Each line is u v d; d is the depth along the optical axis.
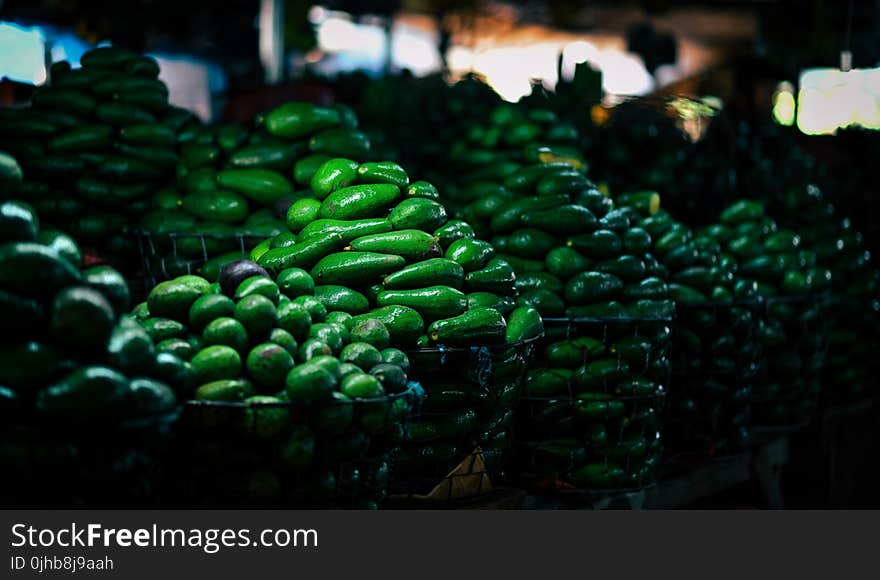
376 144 5.53
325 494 2.61
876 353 6.06
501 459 3.46
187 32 9.09
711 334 4.33
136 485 2.27
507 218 3.92
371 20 10.39
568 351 3.64
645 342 3.71
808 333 5.00
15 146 4.04
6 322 2.09
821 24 8.94
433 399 3.10
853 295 5.81
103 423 2.14
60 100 4.23
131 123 4.30
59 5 7.94
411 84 6.47
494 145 5.29
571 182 3.98
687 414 4.32
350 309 3.13
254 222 4.12
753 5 9.45
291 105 4.36
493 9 11.03
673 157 5.73
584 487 3.70
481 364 3.08
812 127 7.63
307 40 9.80
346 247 3.28
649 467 3.82
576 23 11.73
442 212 3.40
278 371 2.55
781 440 5.08
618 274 3.83
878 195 7.00
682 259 4.32
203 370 2.52
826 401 5.87
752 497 5.12
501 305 3.31
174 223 4.09
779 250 4.96
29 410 2.13
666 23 12.69
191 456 2.49
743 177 6.11
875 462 6.27
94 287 2.27
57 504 2.19
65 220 4.11
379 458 2.75
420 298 3.12
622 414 3.67
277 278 3.04
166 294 2.74
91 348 2.21
